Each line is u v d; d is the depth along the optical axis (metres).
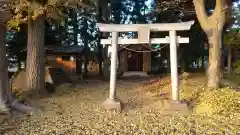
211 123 7.10
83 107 9.02
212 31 9.91
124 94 12.12
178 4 16.36
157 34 16.39
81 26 27.58
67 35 25.69
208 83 9.96
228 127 6.77
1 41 7.79
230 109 7.97
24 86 11.41
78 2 9.96
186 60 20.98
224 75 14.30
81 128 6.63
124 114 8.16
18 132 6.18
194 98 9.41
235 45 15.04
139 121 7.37
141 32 8.60
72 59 24.47
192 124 7.01
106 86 15.09
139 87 14.54
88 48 27.36
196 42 20.14
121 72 23.25
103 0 23.06
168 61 22.72
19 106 8.06
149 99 10.52
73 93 11.96
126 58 23.25
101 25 8.75
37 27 11.09
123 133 6.28
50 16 10.07
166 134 6.22
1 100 7.59
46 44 23.89
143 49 22.20
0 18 7.57
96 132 6.31
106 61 21.95
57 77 14.82
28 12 9.48
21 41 19.16
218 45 9.87
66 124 6.95
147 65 23.28
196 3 10.16
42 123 7.01
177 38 8.71
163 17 19.02
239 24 14.56
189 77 13.91
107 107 8.55
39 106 8.82
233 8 14.34
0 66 7.72
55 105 9.19
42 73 11.20
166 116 7.89
